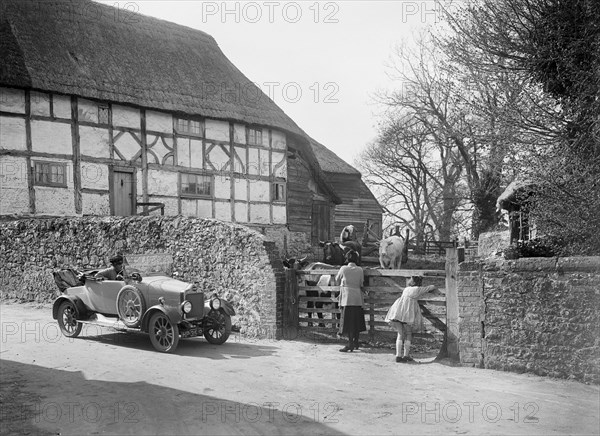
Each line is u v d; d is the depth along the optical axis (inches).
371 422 250.8
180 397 289.4
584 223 388.2
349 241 590.2
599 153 397.7
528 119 443.8
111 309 435.5
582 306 328.2
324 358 389.7
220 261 516.1
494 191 1045.8
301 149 1157.1
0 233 701.3
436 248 1418.6
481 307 363.9
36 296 665.0
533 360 343.6
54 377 327.9
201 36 1149.7
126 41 972.6
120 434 235.8
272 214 1067.9
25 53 804.6
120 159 874.1
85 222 633.6
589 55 432.8
